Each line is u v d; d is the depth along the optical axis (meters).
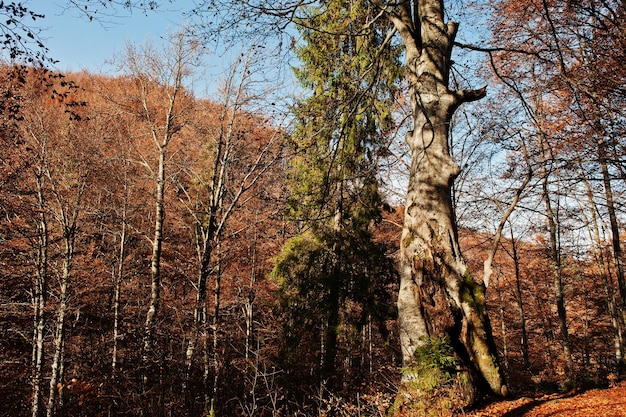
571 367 15.63
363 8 10.52
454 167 8.09
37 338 13.77
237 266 16.84
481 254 22.98
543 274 22.39
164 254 17.42
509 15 11.01
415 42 9.02
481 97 8.48
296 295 13.92
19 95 12.59
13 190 13.13
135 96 14.47
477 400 7.07
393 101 12.97
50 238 15.41
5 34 7.36
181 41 14.35
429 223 7.84
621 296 13.63
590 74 8.86
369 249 14.23
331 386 11.66
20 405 13.02
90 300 15.80
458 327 7.50
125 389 11.34
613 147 9.10
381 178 13.16
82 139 15.34
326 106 10.05
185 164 14.63
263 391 10.81
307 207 13.29
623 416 5.96
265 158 14.31
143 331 12.12
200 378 11.70
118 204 16.84
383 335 14.07
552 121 12.02
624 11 8.93
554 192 10.10
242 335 13.78
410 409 6.82
